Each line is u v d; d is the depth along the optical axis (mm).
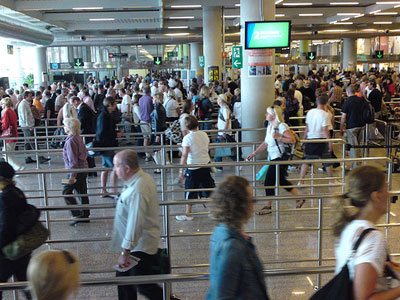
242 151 10516
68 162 6160
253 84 10336
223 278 2094
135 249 3564
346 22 30625
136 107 11516
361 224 2072
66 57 43719
